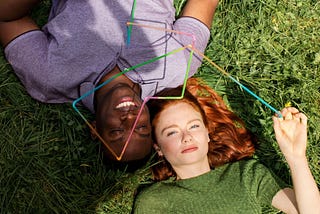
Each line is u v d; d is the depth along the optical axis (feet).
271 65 7.33
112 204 6.97
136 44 6.42
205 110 7.12
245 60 7.34
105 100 6.18
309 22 7.42
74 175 6.96
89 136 7.05
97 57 6.36
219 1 7.37
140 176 6.93
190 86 7.09
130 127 6.09
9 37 6.51
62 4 6.65
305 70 7.30
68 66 6.38
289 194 6.39
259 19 7.32
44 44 6.50
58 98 6.75
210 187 6.62
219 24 7.38
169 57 6.52
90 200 6.93
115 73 6.42
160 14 6.63
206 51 7.32
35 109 6.97
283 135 6.01
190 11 6.89
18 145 6.89
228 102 7.32
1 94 6.94
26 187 6.88
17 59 6.47
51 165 6.95
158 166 6.95
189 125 6.48
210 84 7.29
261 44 7.32
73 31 6.35
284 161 7.14
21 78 6.64
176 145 6.45
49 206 6.84
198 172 6.70
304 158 5.99
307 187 5.98
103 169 6.98
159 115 6.54
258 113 7.28
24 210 6.83
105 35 6.35
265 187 6.54
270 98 7.29
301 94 7.25
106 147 6.39
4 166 6.84
